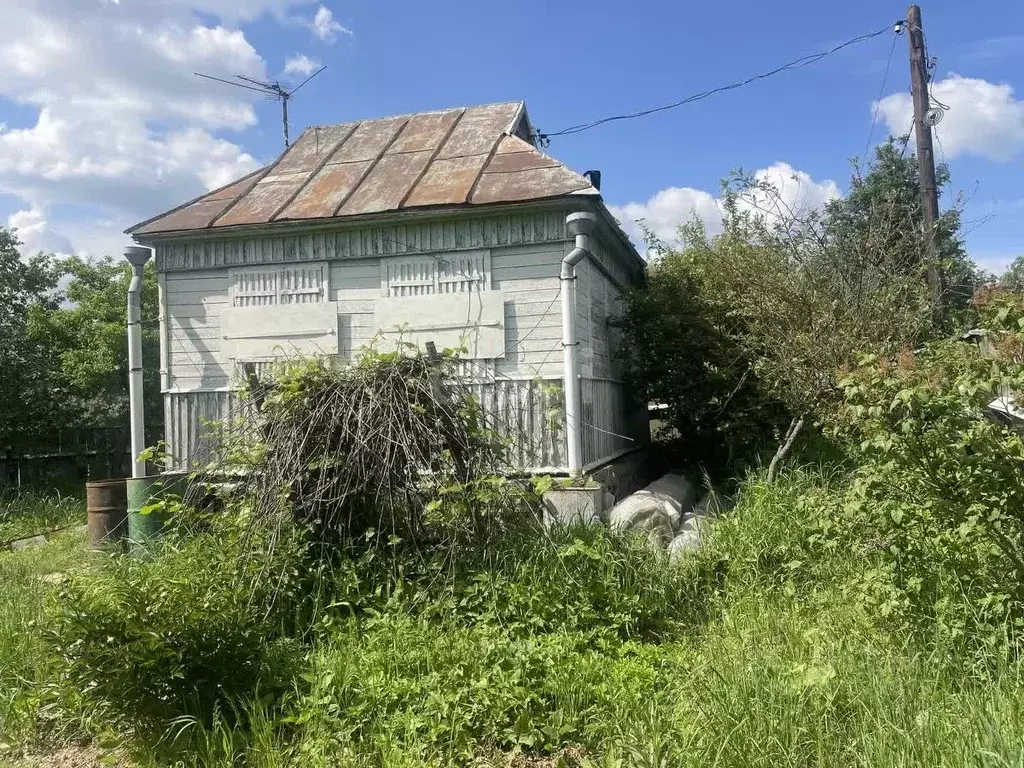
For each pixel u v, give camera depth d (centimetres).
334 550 566
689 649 489
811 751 339
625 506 716
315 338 919
